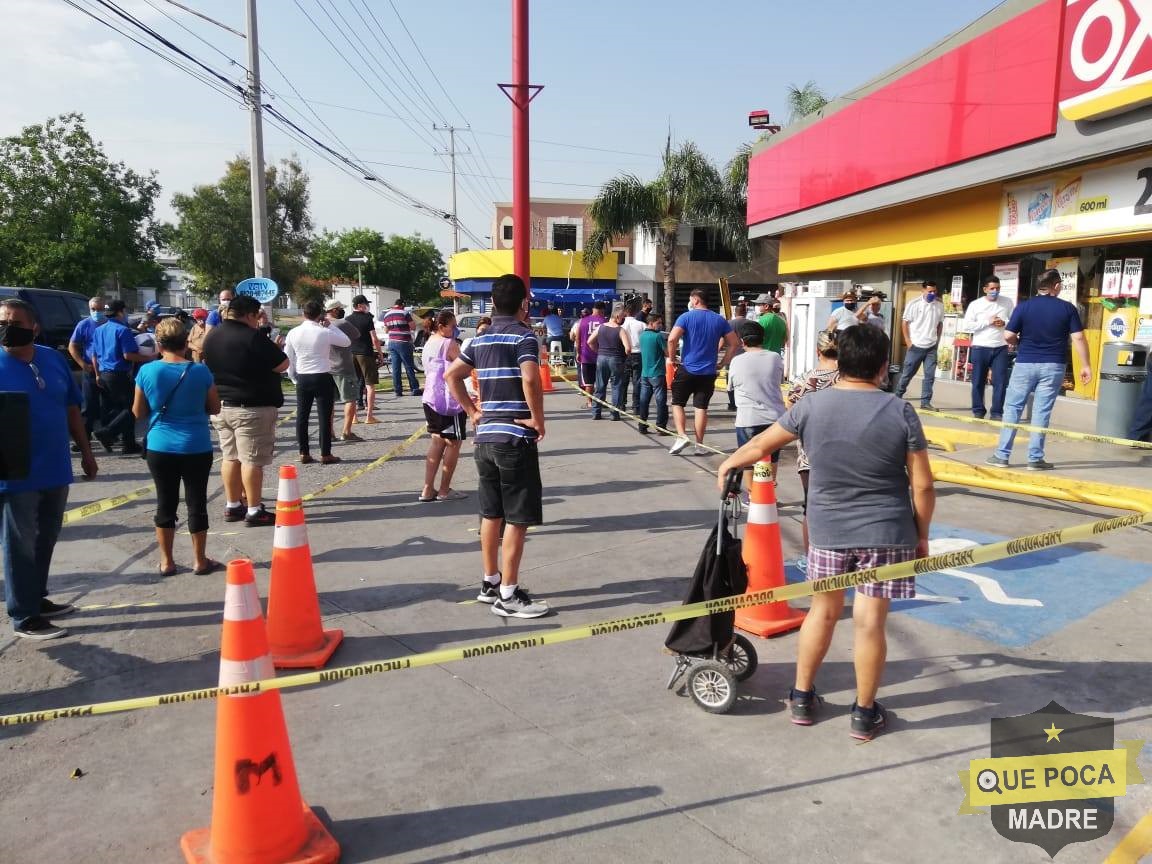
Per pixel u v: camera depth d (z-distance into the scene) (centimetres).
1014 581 530
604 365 1242
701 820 301
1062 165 1067
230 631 278
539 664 432
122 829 305
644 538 651
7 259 3772
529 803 314
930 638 449
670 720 374
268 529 694
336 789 326
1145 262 1082
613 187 3108
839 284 1571
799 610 489
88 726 380
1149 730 351
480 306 4294
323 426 951
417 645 460
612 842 290
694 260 3984
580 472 892
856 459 331
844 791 316
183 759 352
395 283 7350
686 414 1334
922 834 290
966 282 1449
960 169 1255
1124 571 543
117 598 538
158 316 1430
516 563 493
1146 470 793
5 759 353
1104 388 934
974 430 1030
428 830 300
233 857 274
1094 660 418
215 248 5369
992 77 1167
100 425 1091
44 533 477
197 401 563
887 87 1431
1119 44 939
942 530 651
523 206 1385
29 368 463
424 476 896
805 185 1764
